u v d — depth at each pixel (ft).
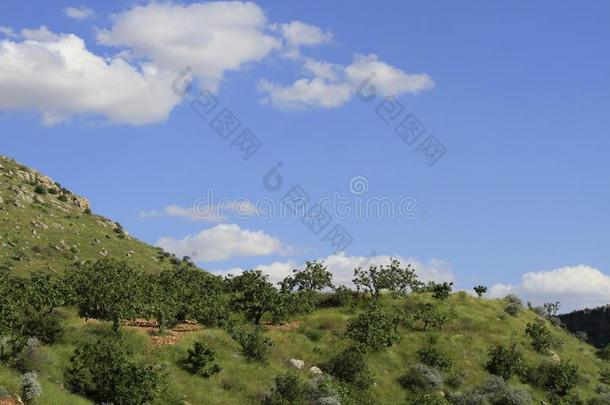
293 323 203.62
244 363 146.00
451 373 186.39
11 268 346.33
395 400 162.61
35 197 509.35
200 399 121.80
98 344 115.85
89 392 109.60
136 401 108.99
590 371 228.43
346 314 224.33
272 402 128.16
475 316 235.61
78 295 163.73
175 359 136.15
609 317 427.33
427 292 256.93
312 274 226.38
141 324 173.06
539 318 266.36
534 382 198.39
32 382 95.71
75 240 451.94
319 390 141.38
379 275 240.94
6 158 581.12
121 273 187.32
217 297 187.73
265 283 198.29
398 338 195.31
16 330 125.29
